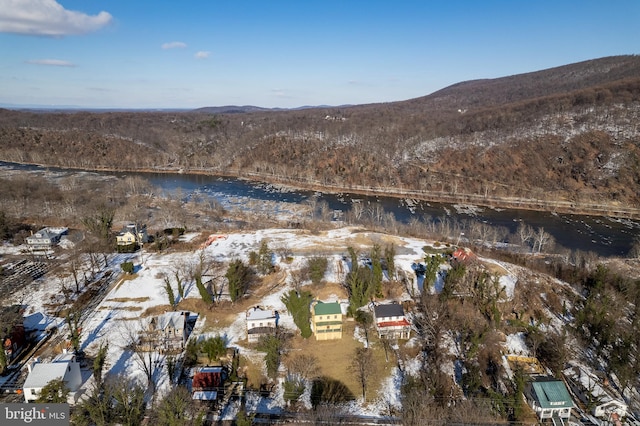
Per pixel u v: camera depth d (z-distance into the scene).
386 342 70.38
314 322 71.12
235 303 81.25
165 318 70.50
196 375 58.69
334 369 64.25
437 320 74.94
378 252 92.69
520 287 87.88
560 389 56.44
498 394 56.88
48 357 64.81
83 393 56.00
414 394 54.09
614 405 56.31
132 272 92.44
